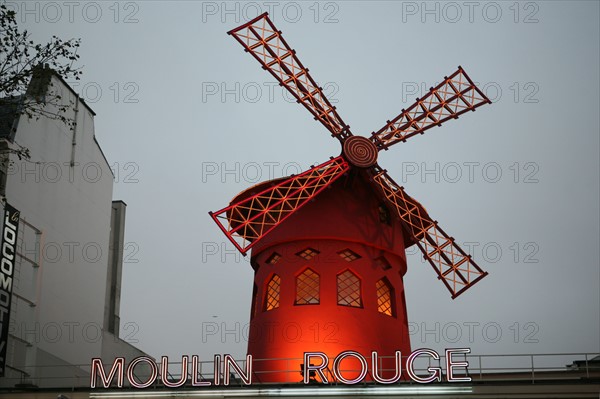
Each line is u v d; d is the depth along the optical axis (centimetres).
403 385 1720
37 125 2317
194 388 1766
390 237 2123
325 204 2091
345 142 2078
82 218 2491
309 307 1998
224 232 1944
